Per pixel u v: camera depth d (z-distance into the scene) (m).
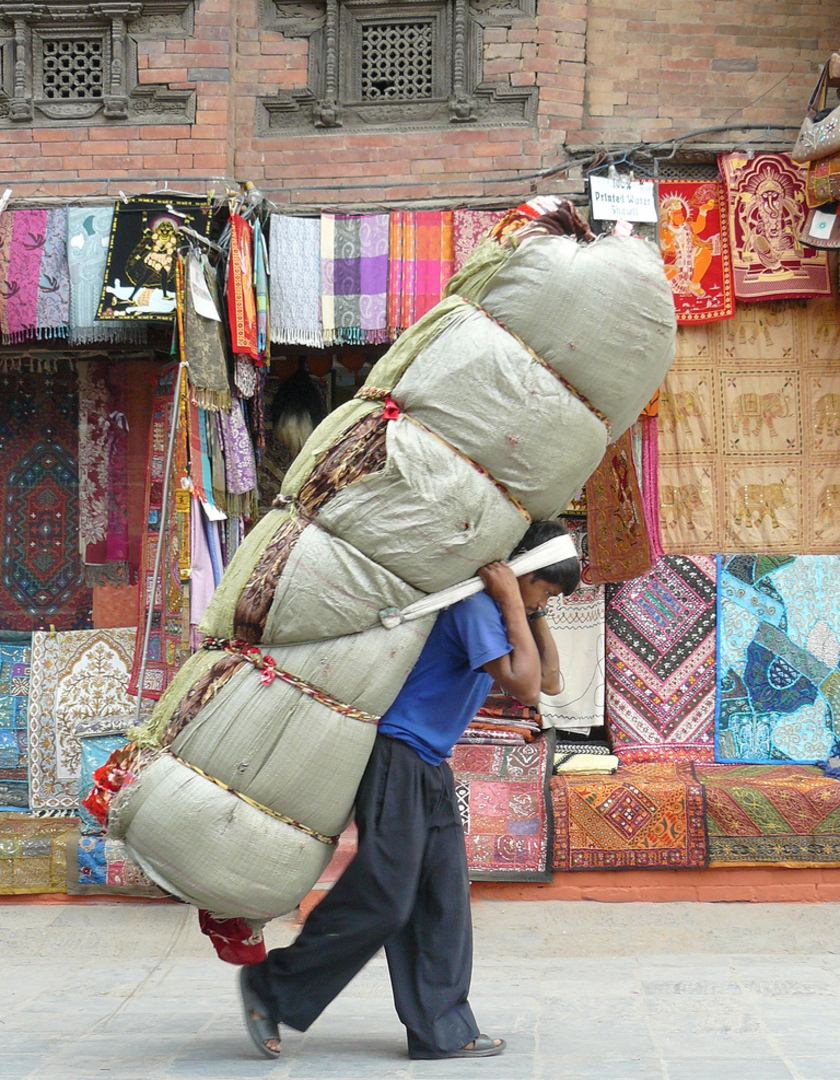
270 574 3.56
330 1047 3.94
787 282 6.44
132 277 5.97
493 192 6.68
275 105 6.81
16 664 6.86
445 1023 3.70
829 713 6.58
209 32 6.73
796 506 6.66
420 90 6.78
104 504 7.07
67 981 5.10
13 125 6.80
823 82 6.20
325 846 3.66
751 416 6.66
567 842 5.91
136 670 6.33
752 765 6.53
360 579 3.52
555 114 6.68
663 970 5.04
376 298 6.30
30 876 6.05
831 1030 4.03
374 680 3.55
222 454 6.16
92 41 6.80
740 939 5.55
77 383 7.14
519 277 3.58
